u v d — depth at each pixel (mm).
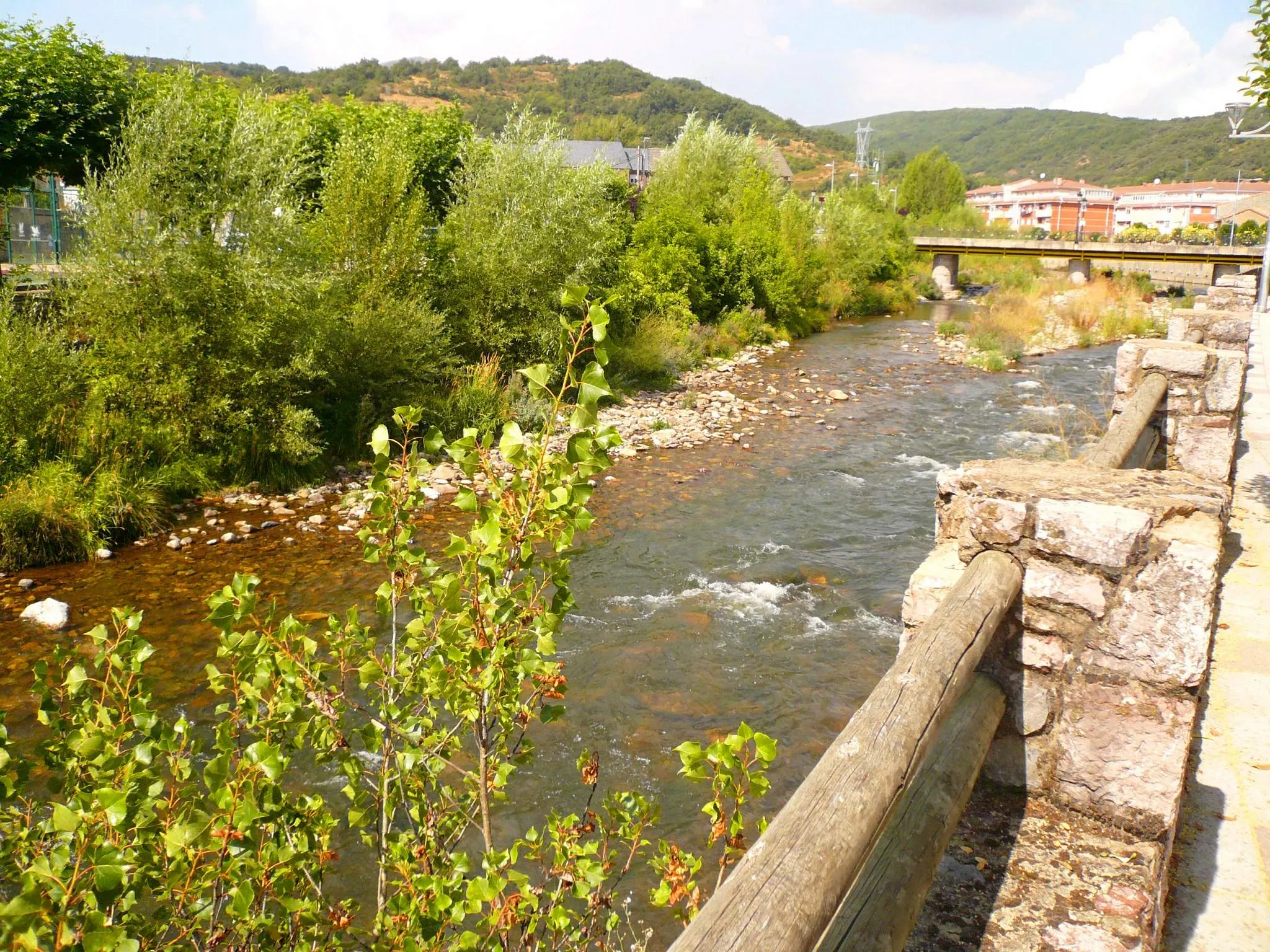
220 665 6391
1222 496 2688
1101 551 2572
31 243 16594
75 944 1578
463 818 2598
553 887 2656
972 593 2480
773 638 7051
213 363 10438
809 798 1651
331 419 12469
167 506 9883
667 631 7152
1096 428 13766
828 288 34250
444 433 12703
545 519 2180
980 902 2303
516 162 15805
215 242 10539
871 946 1884
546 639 2234
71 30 15023
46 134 14453
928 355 23547
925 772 2375
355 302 12453
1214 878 2844
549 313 15531
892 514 10242
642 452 13156
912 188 94125
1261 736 3656
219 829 1868
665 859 2363
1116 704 2604
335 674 4539
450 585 2143
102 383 10008
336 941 2176
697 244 23766
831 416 15812
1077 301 30594
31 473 9156
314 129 17859
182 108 10391
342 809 4734
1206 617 2457
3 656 6535
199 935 2213
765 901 1363
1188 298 35906
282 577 8172
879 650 6883
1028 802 2738
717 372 20328
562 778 5211
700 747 2018
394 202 12852
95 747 1943
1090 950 2133
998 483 2822
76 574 8250
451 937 2389
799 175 182000
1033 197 120250
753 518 10070
